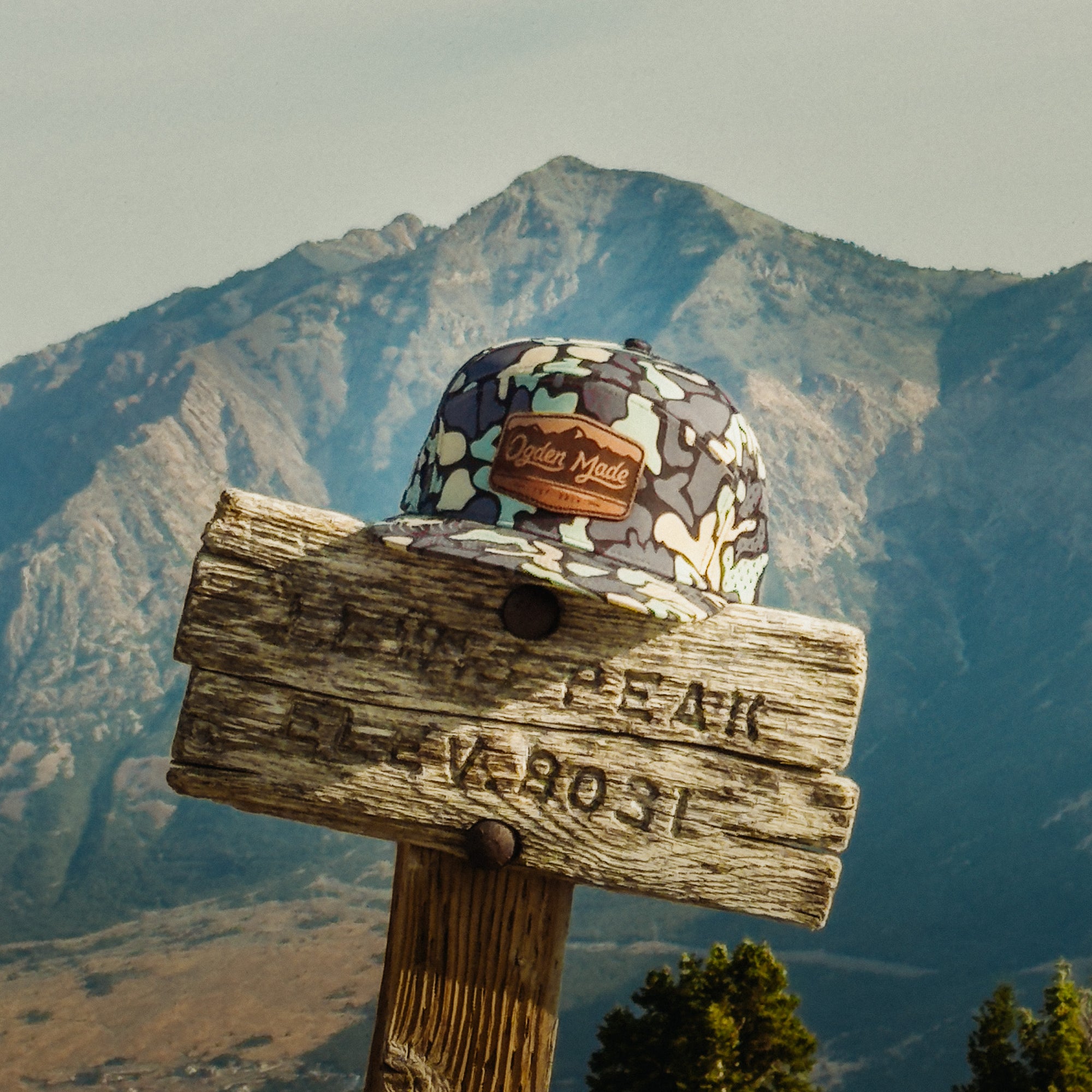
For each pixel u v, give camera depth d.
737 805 1.95
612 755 1.96
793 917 1.92
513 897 1.99
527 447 1.99
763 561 2.21
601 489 1.97
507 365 2.06
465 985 1.99
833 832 1.92
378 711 1.96
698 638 1.97
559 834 1.95
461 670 1.97
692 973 12.59
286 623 1.96
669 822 1.94
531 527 1.97
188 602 1.97
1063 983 12.64
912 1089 159.88
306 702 1.96
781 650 1.96
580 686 1.97
